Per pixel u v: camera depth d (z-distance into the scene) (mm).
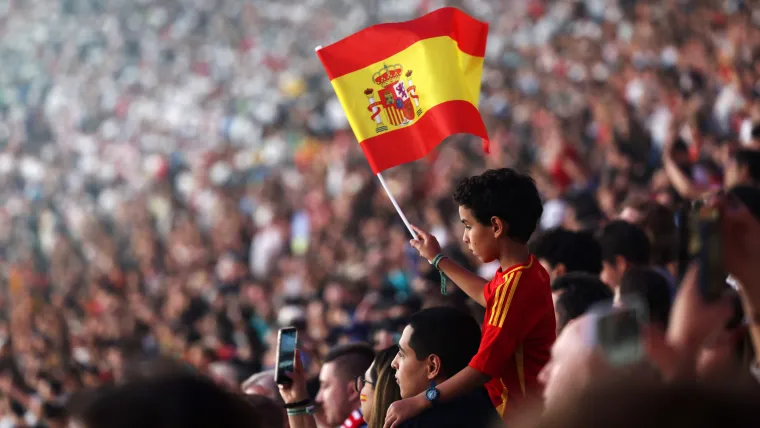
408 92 16734
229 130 102312
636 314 7406
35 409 37500
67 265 73062
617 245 21109
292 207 67125
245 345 37969
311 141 85625
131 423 7398
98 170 102562
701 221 8195
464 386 13688
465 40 17281
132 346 40438
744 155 23969
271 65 126938
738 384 6055
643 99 52875
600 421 5789
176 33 144375
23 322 53812
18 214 91938
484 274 37312
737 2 61312
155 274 66062
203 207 82500
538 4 99688
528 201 14422
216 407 7586
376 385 15492
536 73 78250
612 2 88188
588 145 56062
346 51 17016
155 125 114312
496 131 63750
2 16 160000
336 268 51031
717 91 49875
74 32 152500
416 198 59844
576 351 7113
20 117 127125
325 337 31672
